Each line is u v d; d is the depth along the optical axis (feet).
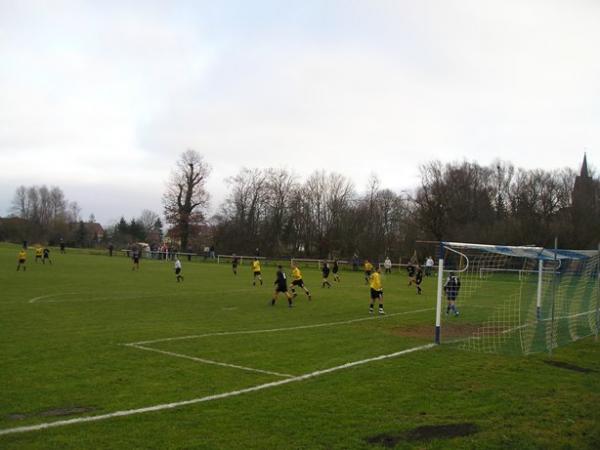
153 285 93.56
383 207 252.62
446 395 28.63
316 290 97.14
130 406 25.34
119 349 38.34
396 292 97.96
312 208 254.68
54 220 339.77
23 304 61.98
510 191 238.68
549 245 191.52
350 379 31.48
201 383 29.81
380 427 23.32
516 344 45.37
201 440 21.24
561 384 31.58
